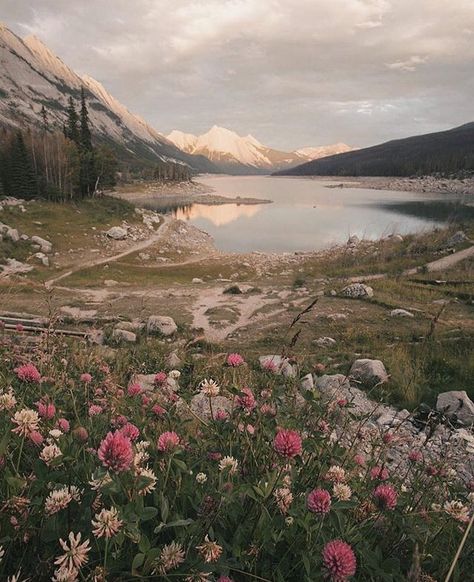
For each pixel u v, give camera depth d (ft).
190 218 321.73
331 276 122.93
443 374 40.45
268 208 390.83
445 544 9.70
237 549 7.16
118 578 6.21
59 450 7.87
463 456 23.04
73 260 157.07
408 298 82.79
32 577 6.58
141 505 6.66
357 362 39.06
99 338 50.67
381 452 14.10
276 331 62.08
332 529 8.06
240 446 10.50
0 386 14.25
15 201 215.72
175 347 47.42
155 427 11.67
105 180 319.27
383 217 309.83
